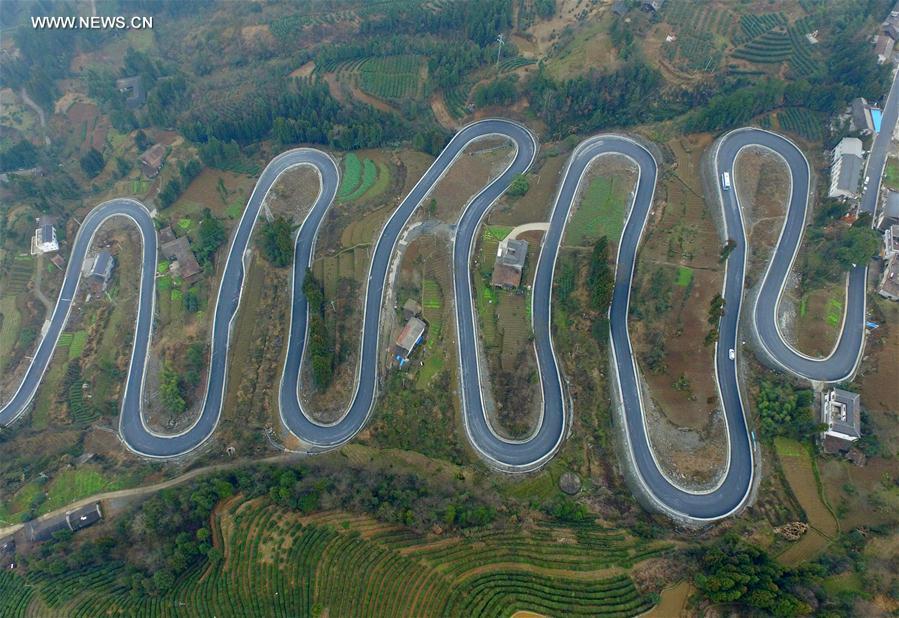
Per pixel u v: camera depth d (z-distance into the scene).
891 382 90.38
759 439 90.56
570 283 109.56
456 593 75.06
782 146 118.94
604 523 85.00
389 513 83.69
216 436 109.12
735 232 109.38
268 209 135.75
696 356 98.19
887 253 100.38
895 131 114.81
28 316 129.25
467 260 117.00
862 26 125.50
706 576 74.38
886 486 82.50
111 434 111.56
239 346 118.31
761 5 132.38
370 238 122.06
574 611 73.00
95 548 87.56
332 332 112.69
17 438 113.69
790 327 98.44
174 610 78.38
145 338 123.19
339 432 104.56
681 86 130.12
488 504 87.38
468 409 102.06
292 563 80.44
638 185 120.69
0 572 90.44
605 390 99.69
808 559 78.25
